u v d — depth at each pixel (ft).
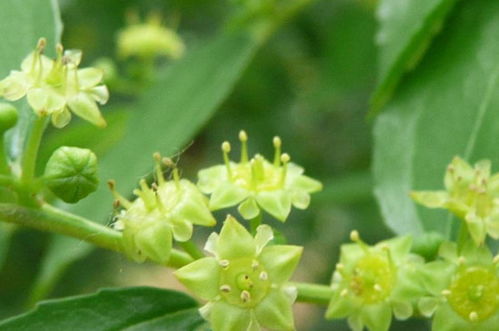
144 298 0.39
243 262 0.38
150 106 0.51
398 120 0.46
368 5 0.64
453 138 0.45
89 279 0.72
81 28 0.72
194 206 0.38
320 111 0.69
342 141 0.70
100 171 0.50
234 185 0.39
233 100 0.70
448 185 0.40
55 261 0.49
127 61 0.71
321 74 0.66
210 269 0.38
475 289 0.39
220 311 0.38
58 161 0.38
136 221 0.38
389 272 0.40
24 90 0.38
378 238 0.65
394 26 0.46
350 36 0.64
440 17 0.46
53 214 0.38
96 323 0.39
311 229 0.70
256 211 0.39
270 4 0.53
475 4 0.46
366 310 0.39
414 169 0.45
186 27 0.74
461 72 0.45
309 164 0.69
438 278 0.39
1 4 0.42
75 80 0.39
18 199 0.38
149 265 0.76
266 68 0.69
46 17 0.42
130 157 0.50
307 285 0.40
